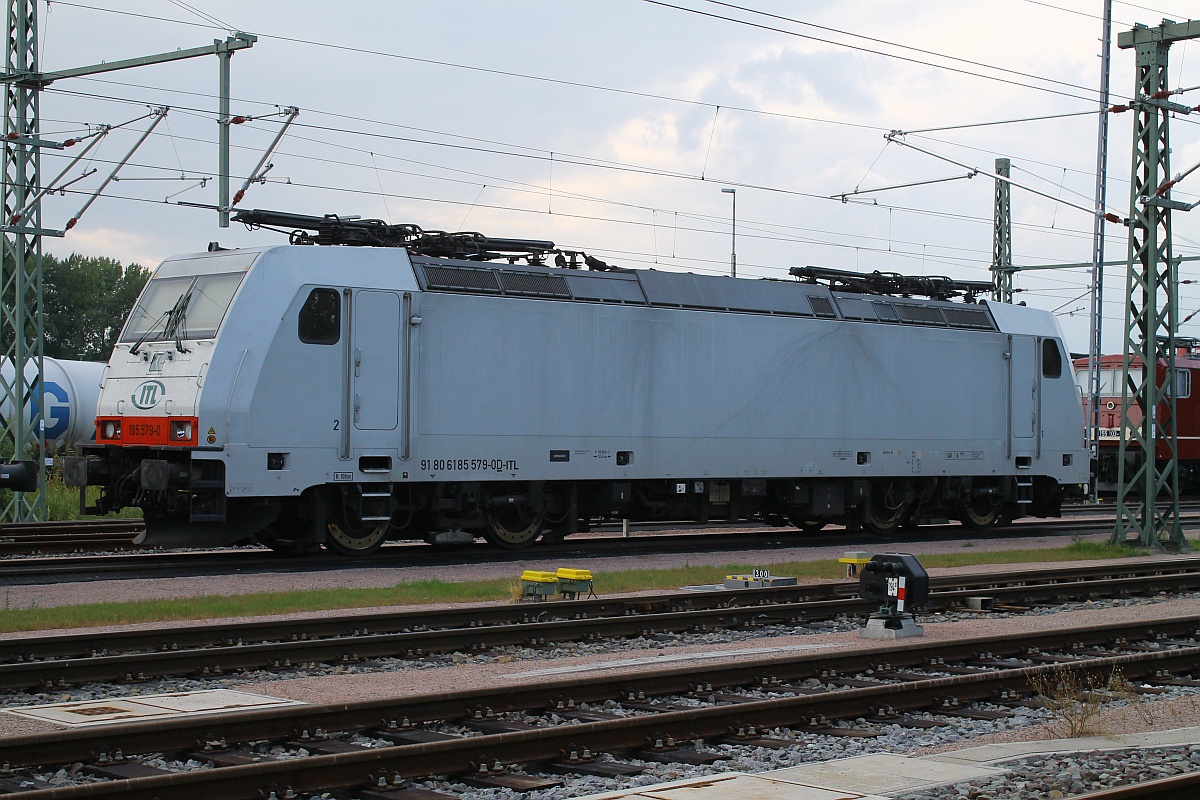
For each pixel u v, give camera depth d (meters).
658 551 21.75
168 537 18.23
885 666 10.91
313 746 7.77
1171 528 24.03
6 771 7.01
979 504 26.84
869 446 24.36
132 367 18.73
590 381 20.98
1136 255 23.72
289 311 18.16
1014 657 11.77
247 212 18.52
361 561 19.11
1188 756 7.82
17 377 24.91
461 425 19.62
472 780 7.23
